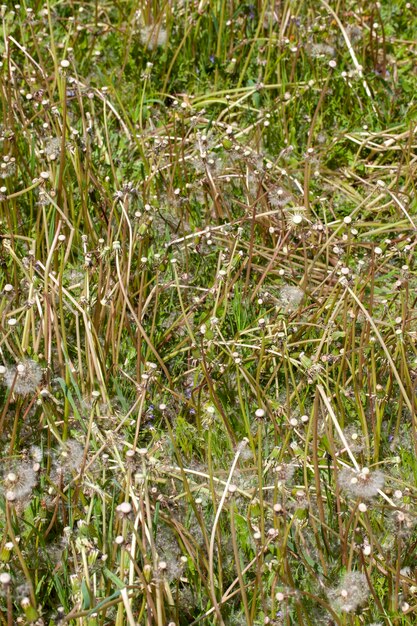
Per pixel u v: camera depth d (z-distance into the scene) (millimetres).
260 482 2398
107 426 2762
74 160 3396
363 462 2682
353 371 2830
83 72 4172
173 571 2348
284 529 2406
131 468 2400
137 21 4383
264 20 4434
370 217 3732
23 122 3646
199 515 2406
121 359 3035
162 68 4234
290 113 4023
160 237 3459
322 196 3740
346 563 2439
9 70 3730
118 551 2428
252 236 3156
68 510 2568
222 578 2439
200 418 2848
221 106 4117
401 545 2512
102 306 2998
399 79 4270
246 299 3221
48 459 2633
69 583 2432
